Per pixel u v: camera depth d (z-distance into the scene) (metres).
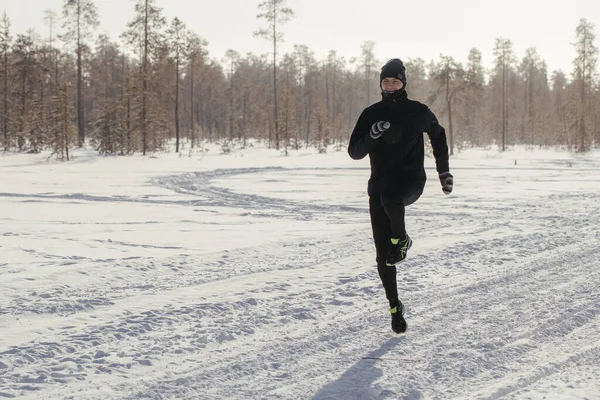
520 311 5.05
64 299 5.34
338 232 10.16
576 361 3.87
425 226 10.93
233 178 26.45
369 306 5.25
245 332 4.43
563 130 76.44
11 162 38.44
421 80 92.56
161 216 12.81
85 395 3.21
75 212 13.36
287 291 5.73
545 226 10.77
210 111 89.69
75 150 47.72
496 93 98.56
